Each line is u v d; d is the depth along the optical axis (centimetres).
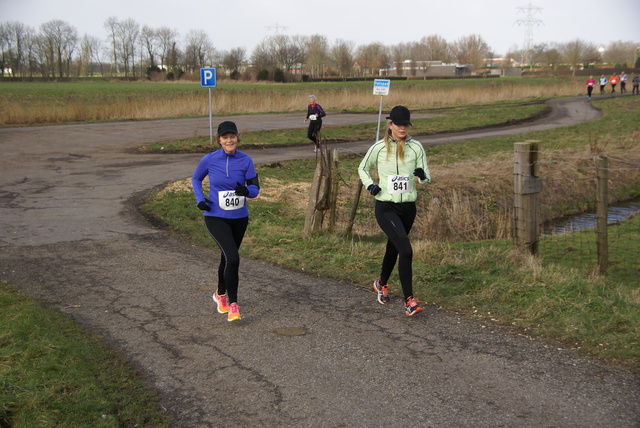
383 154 534
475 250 766
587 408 364
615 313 506
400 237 525
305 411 366
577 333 480
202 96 3556
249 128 2670
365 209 1170
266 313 550
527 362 433
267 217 1077
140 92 5672
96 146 2030
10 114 2684
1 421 340
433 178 1497
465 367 426
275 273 689
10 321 502
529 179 720
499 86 5284
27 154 1820
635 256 827
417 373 417
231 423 354
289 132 2525
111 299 595
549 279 610
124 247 825
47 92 5603
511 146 2247
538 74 10331
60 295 608
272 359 445
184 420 359
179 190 1273
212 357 449
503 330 499
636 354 436
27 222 988
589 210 1512
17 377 392
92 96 4956
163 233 923
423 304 572
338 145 2273
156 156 1845
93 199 1196
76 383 392
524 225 726
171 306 572
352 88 5747
